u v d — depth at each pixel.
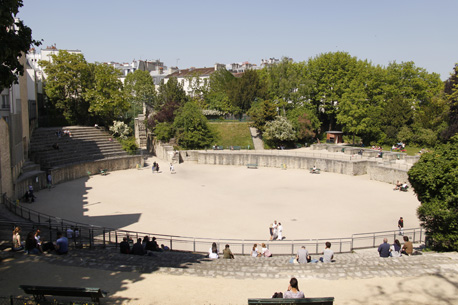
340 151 73.25
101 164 61.84
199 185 53.91
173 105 83.19
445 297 14.20
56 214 38.00
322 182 54.78
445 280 15.95
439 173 22.64
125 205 42.41
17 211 36.44
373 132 78.06
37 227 29.11
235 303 13.59
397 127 77.38
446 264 18.28
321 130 95.00
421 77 85.31
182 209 41.00
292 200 44.91
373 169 55.72
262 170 65.12
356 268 18.31
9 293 14.25
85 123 78.19
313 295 14.59
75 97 78.31
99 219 36.75
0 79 18.91
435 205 22.67
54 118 75.12
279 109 90.25
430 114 75.50
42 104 77.50
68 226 31.59
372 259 20.58
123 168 65.75
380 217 37.44
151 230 33.53
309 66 92.81
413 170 23.92
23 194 44.41
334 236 31.84
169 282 15.85
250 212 39.91
